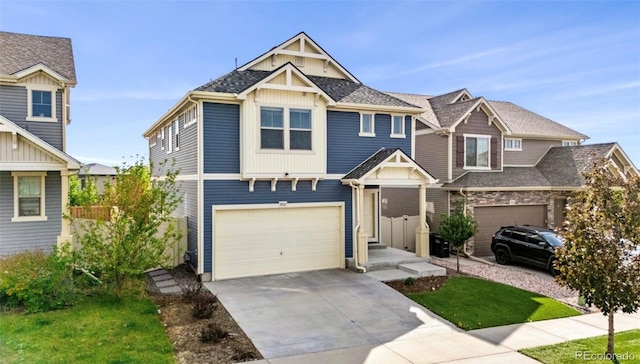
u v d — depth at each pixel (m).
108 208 10.93
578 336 9.48
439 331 9.70
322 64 18.12
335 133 16.05
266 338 9.00
